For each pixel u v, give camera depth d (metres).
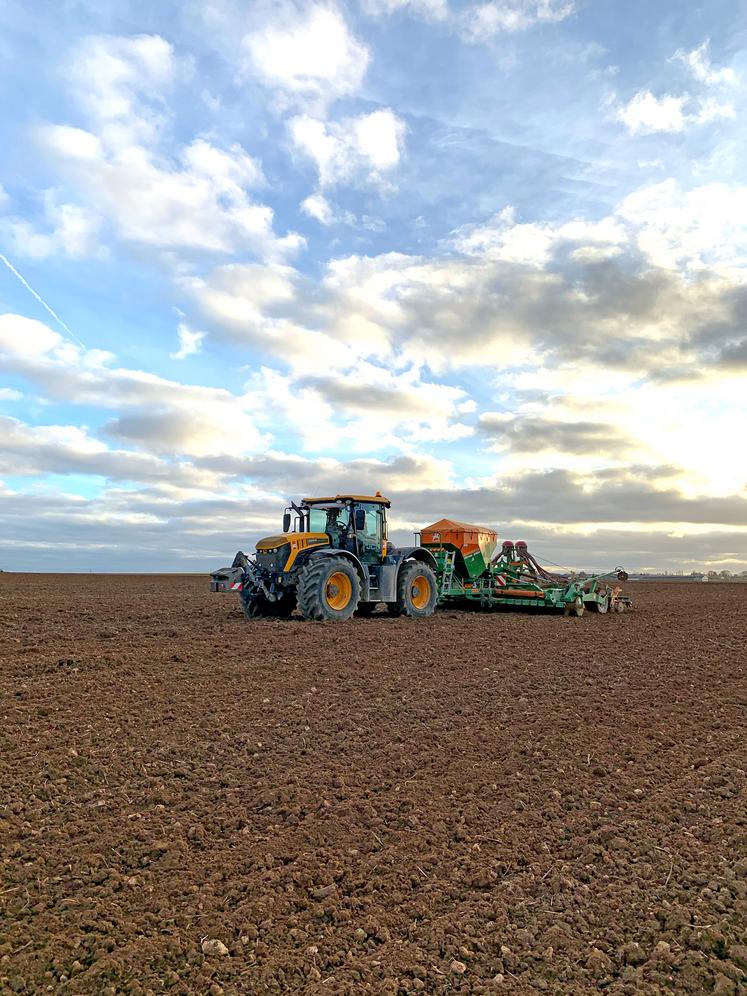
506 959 3.06
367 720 6.51
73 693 7.20
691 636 12.22
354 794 4.82
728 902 3.44
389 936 3.24
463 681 8.15
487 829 4.33
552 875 3.76
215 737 5.93
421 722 6.51
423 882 3.72
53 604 16.94
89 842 4.06
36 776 4.97
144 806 4.59
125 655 9.19
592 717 6.71
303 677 8.17
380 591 14.46
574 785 5.00
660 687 7.96
